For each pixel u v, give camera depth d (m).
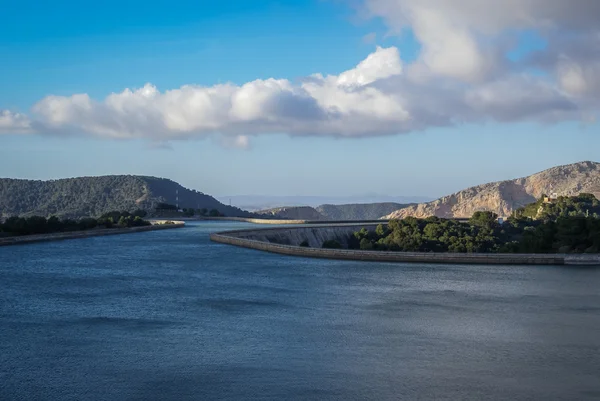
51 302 57.44
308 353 38.84
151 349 39.69
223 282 71.25
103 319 49.31
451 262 89.81
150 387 32.31
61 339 42.38
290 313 52.00
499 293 62.28
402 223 145.62
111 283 70.81
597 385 32.91
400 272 79.69
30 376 34.09
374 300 58.41
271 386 32.44
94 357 37.81
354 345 40.94
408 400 30.44
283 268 85.31
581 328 46.53
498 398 30.84
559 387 32.56
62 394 31.25
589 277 74.06
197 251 116.38
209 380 33.41
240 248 123.88
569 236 99.00
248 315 51.06
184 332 44.62
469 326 47.09
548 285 67.75
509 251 106.88
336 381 33.28
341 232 172.75
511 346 40.97
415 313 52.09
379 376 34.19
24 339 42.38
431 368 35.78
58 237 153.38
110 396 30.98
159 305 55.84
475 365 36.44
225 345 40.75
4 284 69.94
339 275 77.19
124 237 166.00
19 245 132.38
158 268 86.69
